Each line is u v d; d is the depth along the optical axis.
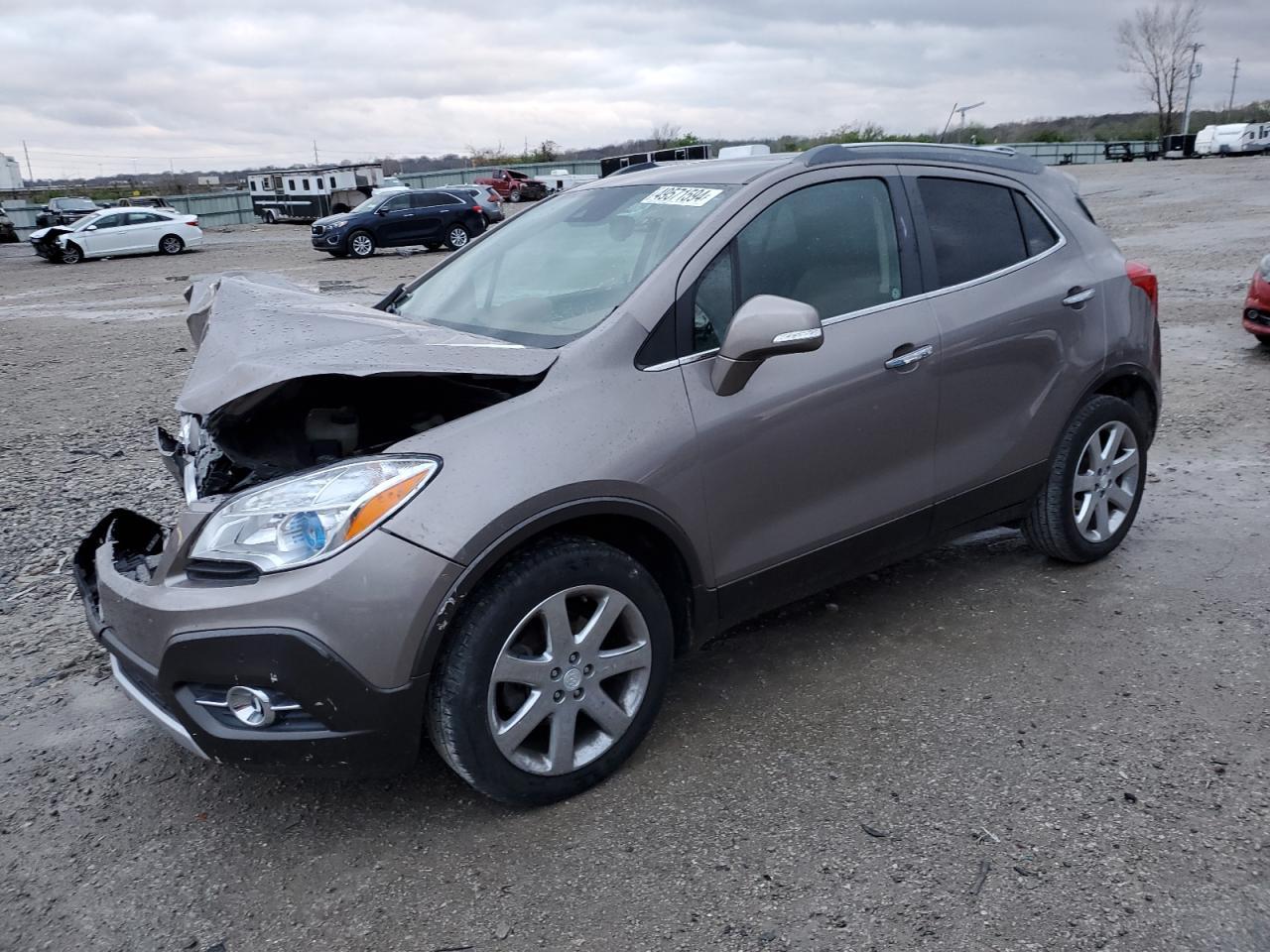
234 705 2.60
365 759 2.63
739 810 2.87
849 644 3.83
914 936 2.37
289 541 2.54
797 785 2.97
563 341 3.10
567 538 2.83
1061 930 2.37
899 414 3.48
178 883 2.70
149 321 14.33
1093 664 3.59
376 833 2.86
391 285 17.00
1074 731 3.18
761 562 3.26
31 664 3.98
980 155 4.02
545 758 2.90
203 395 2.68
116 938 2.51
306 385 3.28
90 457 6.95
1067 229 4.16
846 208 3.54
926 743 3.15
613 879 2.62
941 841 2.70
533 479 2.69
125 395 9.10
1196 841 2.65
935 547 3.86
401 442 2.71
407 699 2.60
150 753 3.34
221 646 2.54
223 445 3.21
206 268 23.75
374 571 2.52
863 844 2.70
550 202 4.19
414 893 2.61
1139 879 2.52
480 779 2.76
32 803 3.08
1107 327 4.14
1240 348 8.71
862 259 3.52
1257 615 3.89
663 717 3.38
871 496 3.49
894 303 3.53
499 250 3.95
